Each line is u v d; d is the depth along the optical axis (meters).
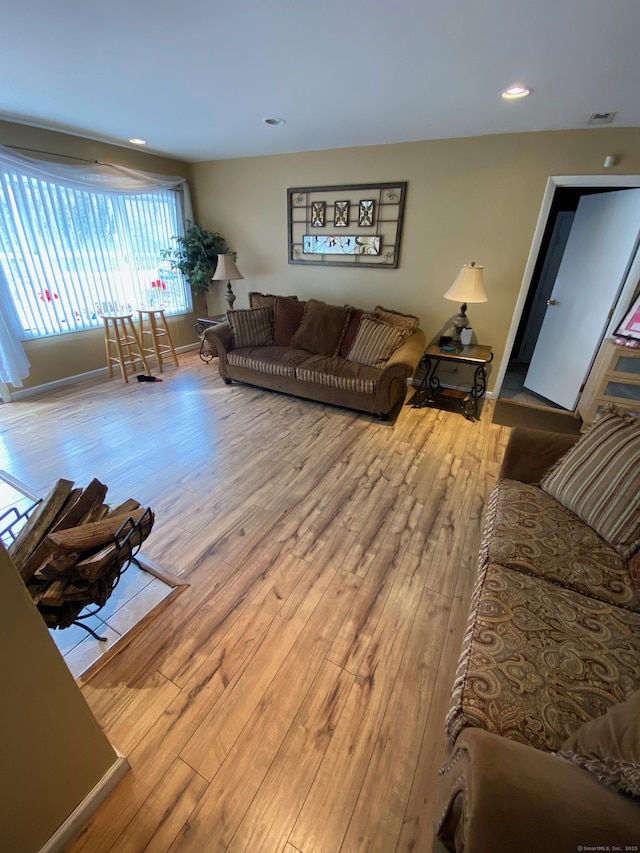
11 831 0.88
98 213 3.95
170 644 1.50
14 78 2.28
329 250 4.25
